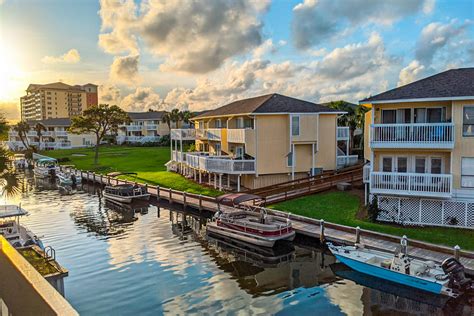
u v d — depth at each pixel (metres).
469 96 21.05
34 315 5.11
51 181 55.03
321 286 17.06
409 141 22.89
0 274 6.57
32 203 38.34
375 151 24.91
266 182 35.28
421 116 23.75
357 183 33.38
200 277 18.39
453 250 18.11
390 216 23.84
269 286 17.20
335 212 26.39
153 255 21.75
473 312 14.23
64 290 16.84
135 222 29.88
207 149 47.06
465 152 22.00
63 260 21.00
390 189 23.36
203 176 42.75
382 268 16.89
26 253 17.72
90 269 19.58
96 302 15.84
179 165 48.66
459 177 22.27
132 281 17.95
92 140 105.06
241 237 23.44
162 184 42.88
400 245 18.34
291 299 15.82
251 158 35.38
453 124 21.81
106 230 27.48
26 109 194.38
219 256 21.52
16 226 22.91
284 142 34.97
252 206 26.72
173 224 29.12
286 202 29.73
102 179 48.00
